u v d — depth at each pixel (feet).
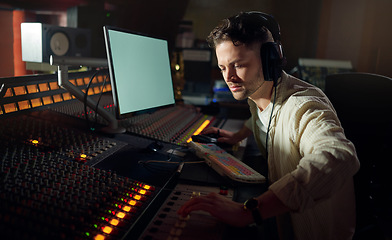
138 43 4.76
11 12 5.69
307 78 8.99
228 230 2.53
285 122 3.34
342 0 11.14
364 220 4.47
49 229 2.19
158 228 2.45
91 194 2.69
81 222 2.35
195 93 9.22
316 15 11.44
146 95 4.88
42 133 4.02
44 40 5.46
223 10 12.09
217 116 7.11
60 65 4.24
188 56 9.10
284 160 3.44
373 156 4.79
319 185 2.41
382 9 10.83
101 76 5.76
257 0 11.86
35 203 2.41
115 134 4.65
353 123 5.09
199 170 3.72
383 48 11.03
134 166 3.67
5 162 3.05
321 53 11.53
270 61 3.16
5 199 2.44
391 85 4.67
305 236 3.39
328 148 2.53
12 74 5.59
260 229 2.61
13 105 3.90
